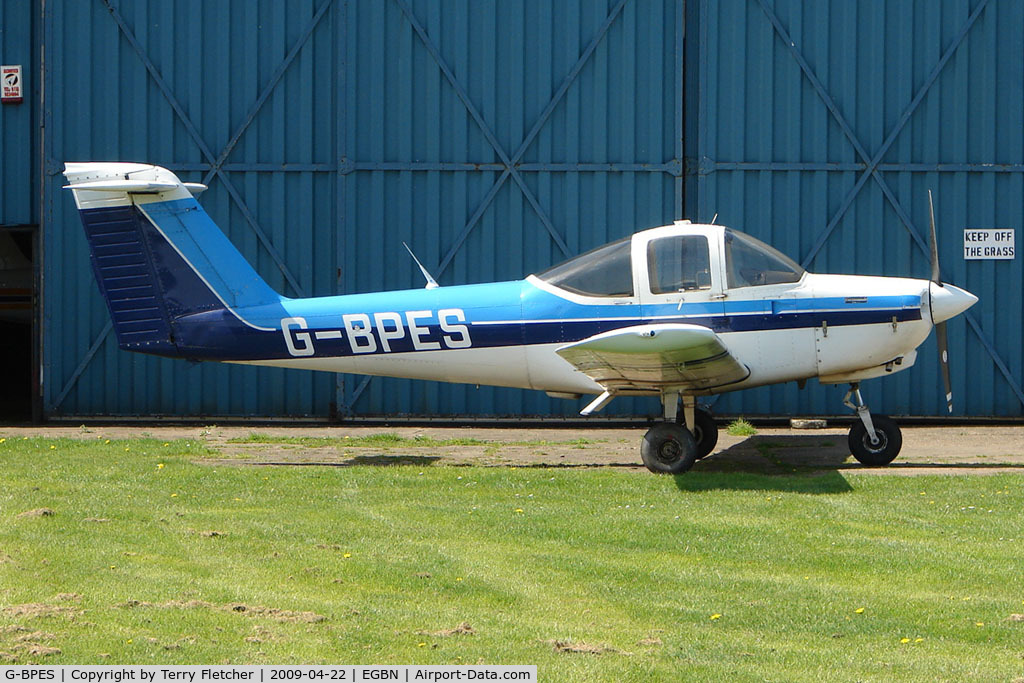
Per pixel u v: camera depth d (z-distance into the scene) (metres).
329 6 46.25
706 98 45.41
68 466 31.00
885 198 45.44
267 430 43.78
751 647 16.02
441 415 46.44
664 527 23.28
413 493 27.48
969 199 45.31
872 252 45.56
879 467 32.91
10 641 15.69
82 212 34.03
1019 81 44.94
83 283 46.53
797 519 24.23
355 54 45.94
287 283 46.56
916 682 14.67
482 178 46.06
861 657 15.61
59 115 46.22
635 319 32.31
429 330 33.84
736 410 45.84
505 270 46.16
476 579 19.36
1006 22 44.97
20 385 58.88
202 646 15.74
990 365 45.28
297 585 18.88
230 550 21.12
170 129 46.38
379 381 46.44
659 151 45.66
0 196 47.16
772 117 45.47
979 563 20.39
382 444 38.97
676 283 32.03
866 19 45.25
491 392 46.31
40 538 21.45
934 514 24.75
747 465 33.41
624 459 35.25
